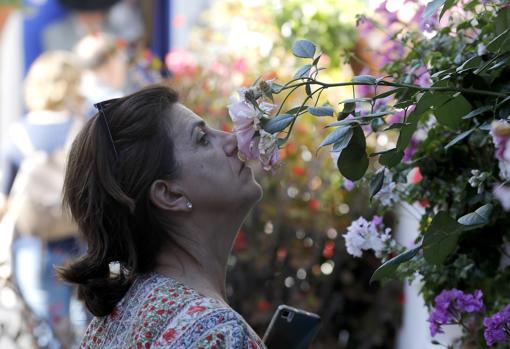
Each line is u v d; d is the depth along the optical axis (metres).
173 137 2.56
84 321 6.44
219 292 2.60
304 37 6.68
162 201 2.54
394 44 3.30
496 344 2.83
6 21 7.57
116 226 2.57
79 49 8.19
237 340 2.23
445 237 2.27
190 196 2.54
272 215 6.55
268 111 2.34
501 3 2.64
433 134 2.85
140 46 9.84
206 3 9.88
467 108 2.45
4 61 9.76
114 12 9.79
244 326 2.28
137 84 8.20
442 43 2.85
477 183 2.46
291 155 6.42
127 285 2.55
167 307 2.36
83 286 2.59
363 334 6.65
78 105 7.06
